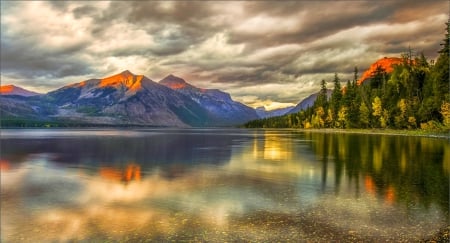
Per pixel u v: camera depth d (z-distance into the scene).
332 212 18.73
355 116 149.62
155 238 15.13
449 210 18.97
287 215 18.30
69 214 19.22
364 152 52.75
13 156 53.06
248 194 23.72
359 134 121.06
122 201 22.16
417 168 34.97
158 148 69.56
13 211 20.00
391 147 60.03
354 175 31.19
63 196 23.97
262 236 15.05
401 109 117.00
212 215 18.52
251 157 49.66
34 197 23.64
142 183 28.69
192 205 20.84
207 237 15.06
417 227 16.05
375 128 136.25
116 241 14.92
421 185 26.16
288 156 50.25
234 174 33.19
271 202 21.28
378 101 129.25
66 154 56.22
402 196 22.47
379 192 23.80
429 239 14.48
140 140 104.94
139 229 16.39
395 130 118.62
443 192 23.66
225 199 22.28
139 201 22.06
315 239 14.60
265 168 37.31
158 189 26.02
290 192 24.22
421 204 20.34
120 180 30.28
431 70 122.75
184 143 88.44
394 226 16.22
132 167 39.28
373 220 17.19
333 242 14.24
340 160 43.34
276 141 92.50
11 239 15.57
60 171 36.38
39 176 32.91
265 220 17.44
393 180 28.34
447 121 89.88
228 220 17.52
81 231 16.31
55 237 15.74
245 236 15.09
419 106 113.12
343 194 23.30
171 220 17.70
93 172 35.47
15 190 26.14
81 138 120.06
